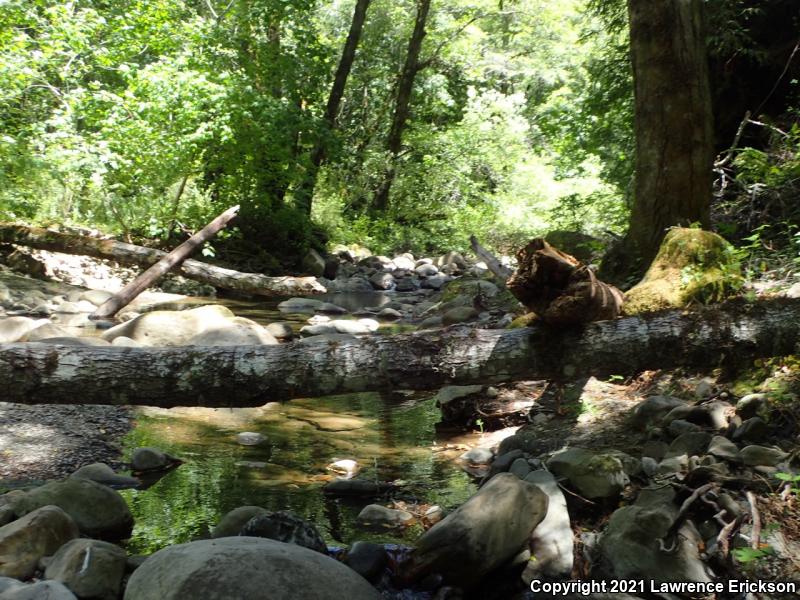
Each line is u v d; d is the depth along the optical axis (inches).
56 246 434.3
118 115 458.0
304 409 232.2
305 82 628.7
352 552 128.8
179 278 483.5
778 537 124.6
